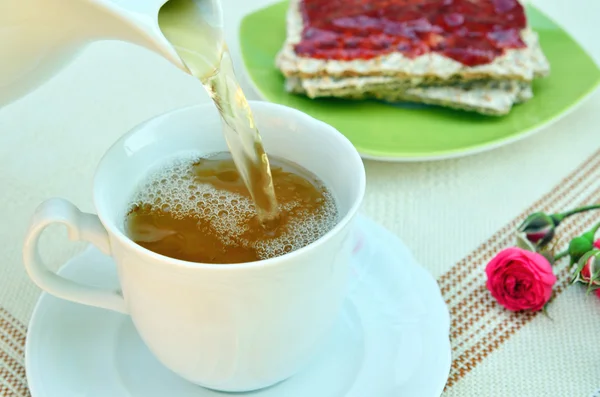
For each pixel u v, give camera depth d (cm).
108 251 35
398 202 47
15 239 45
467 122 51
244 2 65
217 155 39
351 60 53
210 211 37
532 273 40
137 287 34
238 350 34
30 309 41
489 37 54
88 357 37
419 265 40
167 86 56
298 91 53
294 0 59
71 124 52
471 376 39
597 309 42
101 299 36
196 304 33
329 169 38
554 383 38
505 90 52
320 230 36
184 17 36
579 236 44
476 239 45
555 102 52
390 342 38
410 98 53
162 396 36
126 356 38
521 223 45
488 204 47
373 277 40
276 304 33
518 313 41
